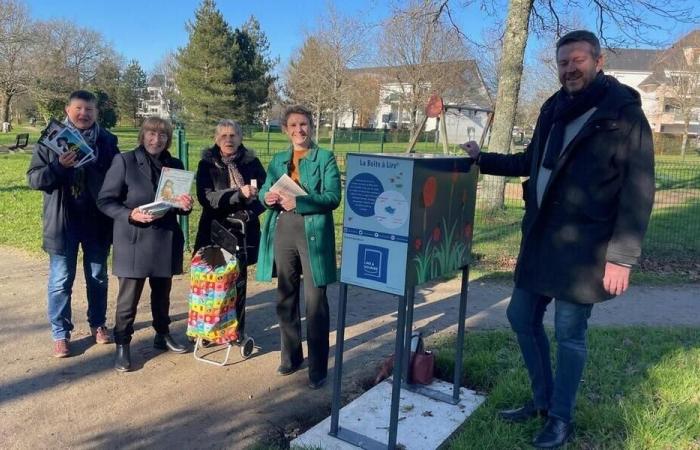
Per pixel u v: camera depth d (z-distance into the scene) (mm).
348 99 36656
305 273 4039
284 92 49469
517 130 39938
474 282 7066
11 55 38094
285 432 3562
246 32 47906
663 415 3461
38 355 4562
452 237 3332
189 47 44281
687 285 7184
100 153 4465
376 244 3021
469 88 30266
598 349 4566
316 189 4016
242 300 4570
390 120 48750
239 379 4242
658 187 15523
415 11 13430
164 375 4277
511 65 10938
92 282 4676
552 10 12633
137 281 4254
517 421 3496
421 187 2938
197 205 11750
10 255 7738
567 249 3000
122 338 4273
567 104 2982
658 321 5773
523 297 3340
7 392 3967
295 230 4039
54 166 4074
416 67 29625
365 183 3018
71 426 3570
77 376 4227
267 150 23016
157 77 78188
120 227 4160
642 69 64812
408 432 3449
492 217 9922
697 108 41031
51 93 40156
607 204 2926
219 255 4379
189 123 41938
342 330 3293
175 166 4449
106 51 58594
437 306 6105
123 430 3539
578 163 2936
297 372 4371
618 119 2828
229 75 43688
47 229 4316
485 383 4051
